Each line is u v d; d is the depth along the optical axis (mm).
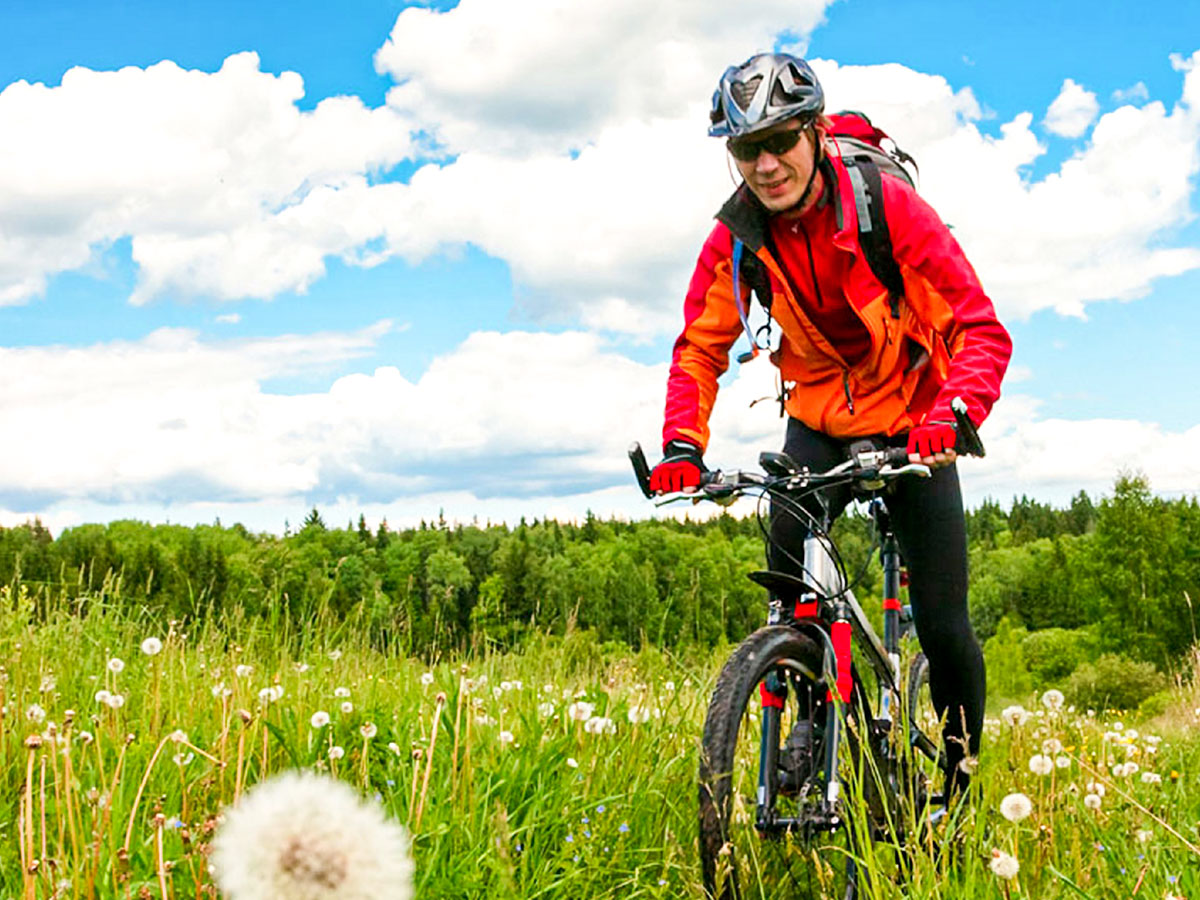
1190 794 4117
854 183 3514
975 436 3166
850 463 3301
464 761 3531
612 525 106625
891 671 3730
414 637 5609
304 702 4316
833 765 3211
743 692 3158
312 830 938
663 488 3580
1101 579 72312
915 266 3551
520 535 98000
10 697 4113
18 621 5852
